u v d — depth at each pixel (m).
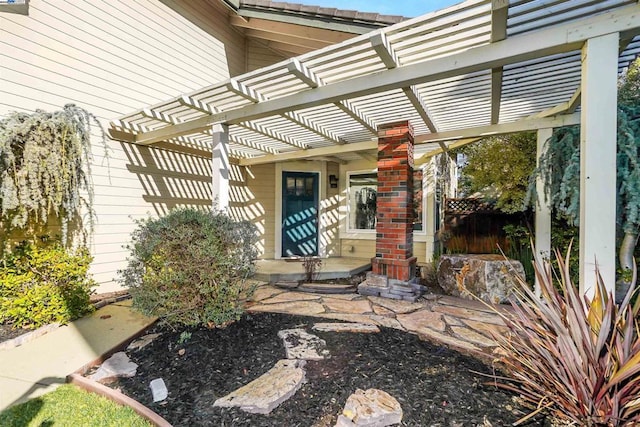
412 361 2.47
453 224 6.53
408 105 4.04
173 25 5.61
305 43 6.30
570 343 1.75
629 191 2.88
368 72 3.16
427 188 7.11
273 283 5.43
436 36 2.55
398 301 4.19
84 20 4.37
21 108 3.75
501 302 4.15
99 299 4.29
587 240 2.13
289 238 7.80
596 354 1.67
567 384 1.75
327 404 2.00
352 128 5.12
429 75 2.72
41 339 3.10
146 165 5.34
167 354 2.72
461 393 2.06
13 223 3.27
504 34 2.38
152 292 3.09
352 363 2.44
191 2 5.94
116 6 4.75
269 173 7.65
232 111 4.02
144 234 3.25
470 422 1.81
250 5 5.57
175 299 3.06
